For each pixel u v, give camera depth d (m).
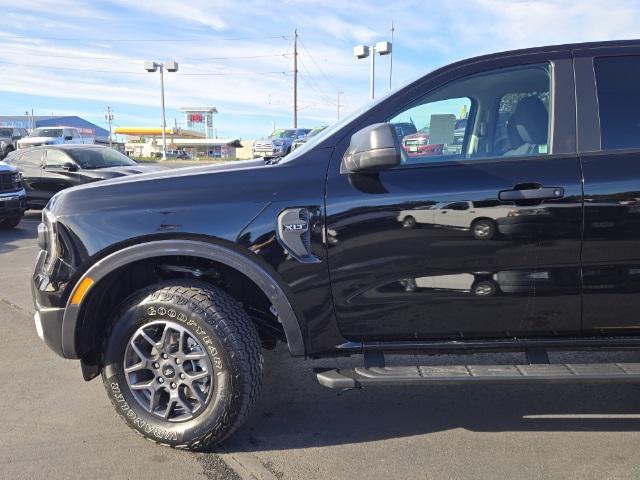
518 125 2.76
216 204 2.65
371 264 2.62
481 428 3.01
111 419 3.12
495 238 2.56
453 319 2.68
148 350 2.79
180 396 2.73
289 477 2.56
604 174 2.55
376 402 3.35
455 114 2.80
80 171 11.12
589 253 2.57
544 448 2.78
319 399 3.40
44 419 3.12
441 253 2.60
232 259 2.62
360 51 26.09
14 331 4.62
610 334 2.71
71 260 2.69
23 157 11.69
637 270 2.58
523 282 2.60
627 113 2.66
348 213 2.61
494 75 2.77
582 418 3.10
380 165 2.48
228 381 2.63
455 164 2.64
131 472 2.60
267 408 3.28
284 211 2.62
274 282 2.64
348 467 2.64
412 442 2.87
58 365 3.91
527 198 2.53
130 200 2.70
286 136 26.59
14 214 9.88
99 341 2.95
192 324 2.62
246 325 2.67
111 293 2.92
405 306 2.67
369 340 2.75
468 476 2.54
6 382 3.62
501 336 2.72
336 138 2.74
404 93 2.78
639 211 2.53
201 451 2.78
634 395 3.38
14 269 6.95
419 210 2.58
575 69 2.70
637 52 2.71
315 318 2.68
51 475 2.57
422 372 2.62
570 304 2.63
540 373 2.57
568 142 2.64
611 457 2.68
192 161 37.16
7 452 2.77
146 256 2.65
